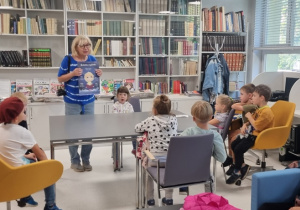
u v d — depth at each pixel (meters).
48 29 4.98
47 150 4.94
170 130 2.73
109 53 5.31
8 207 2.46
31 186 2.19
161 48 5.54
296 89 4.39
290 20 5.22
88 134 2.82
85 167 4.08
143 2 5.30
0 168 2.04
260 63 6.11
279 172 2.19
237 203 3.22
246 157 4.65
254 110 3.66
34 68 5.05
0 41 5.02
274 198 2.18
